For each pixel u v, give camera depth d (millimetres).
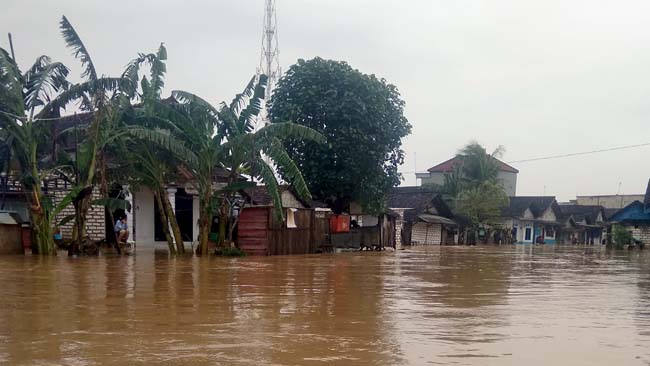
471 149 48312
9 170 17594
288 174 18234
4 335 5277
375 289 9531
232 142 17562
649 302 8562
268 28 45562
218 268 13102
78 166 16234
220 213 18500
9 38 15852
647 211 33250
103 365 4203
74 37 16125
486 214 46062
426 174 66812
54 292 8344
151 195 23766
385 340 5297
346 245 25422
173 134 17891
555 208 58812
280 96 27391
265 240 19109
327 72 26375
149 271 11875
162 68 17859
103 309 6844
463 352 4883
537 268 16078
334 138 25797
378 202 27922
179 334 5395
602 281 12141
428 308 7453
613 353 4984
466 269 15000
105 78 15992
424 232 43812
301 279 10945
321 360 4461
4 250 16703
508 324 6355
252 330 5660
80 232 16500
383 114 27031
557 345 5277
